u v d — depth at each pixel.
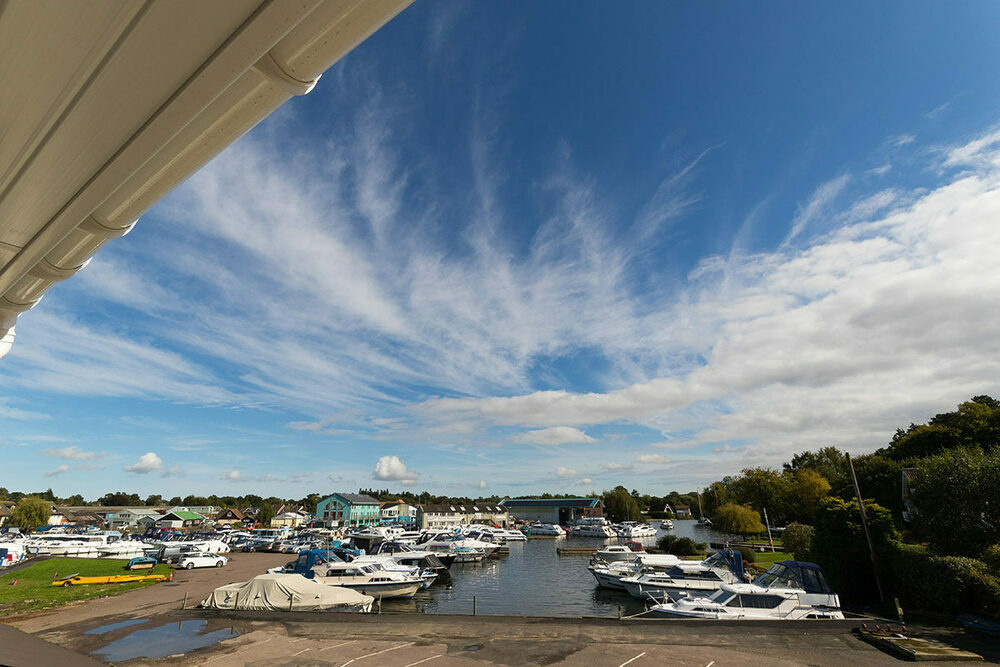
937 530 18.73
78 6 2.16
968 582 15.19
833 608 15.78
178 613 17.23
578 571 37.84
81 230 5.05
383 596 24.95
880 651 12.18
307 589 18.16
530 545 63.75
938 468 19.31
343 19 2.59
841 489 47.00
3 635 3.89
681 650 12.42
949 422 48.56
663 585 23.23
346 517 102.31
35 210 4.33
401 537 51.72
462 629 14.72
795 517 56.97
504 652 12.48
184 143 3.66
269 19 2.34
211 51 2.53
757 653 12.11
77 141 3.31
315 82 3.17
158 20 2.27
